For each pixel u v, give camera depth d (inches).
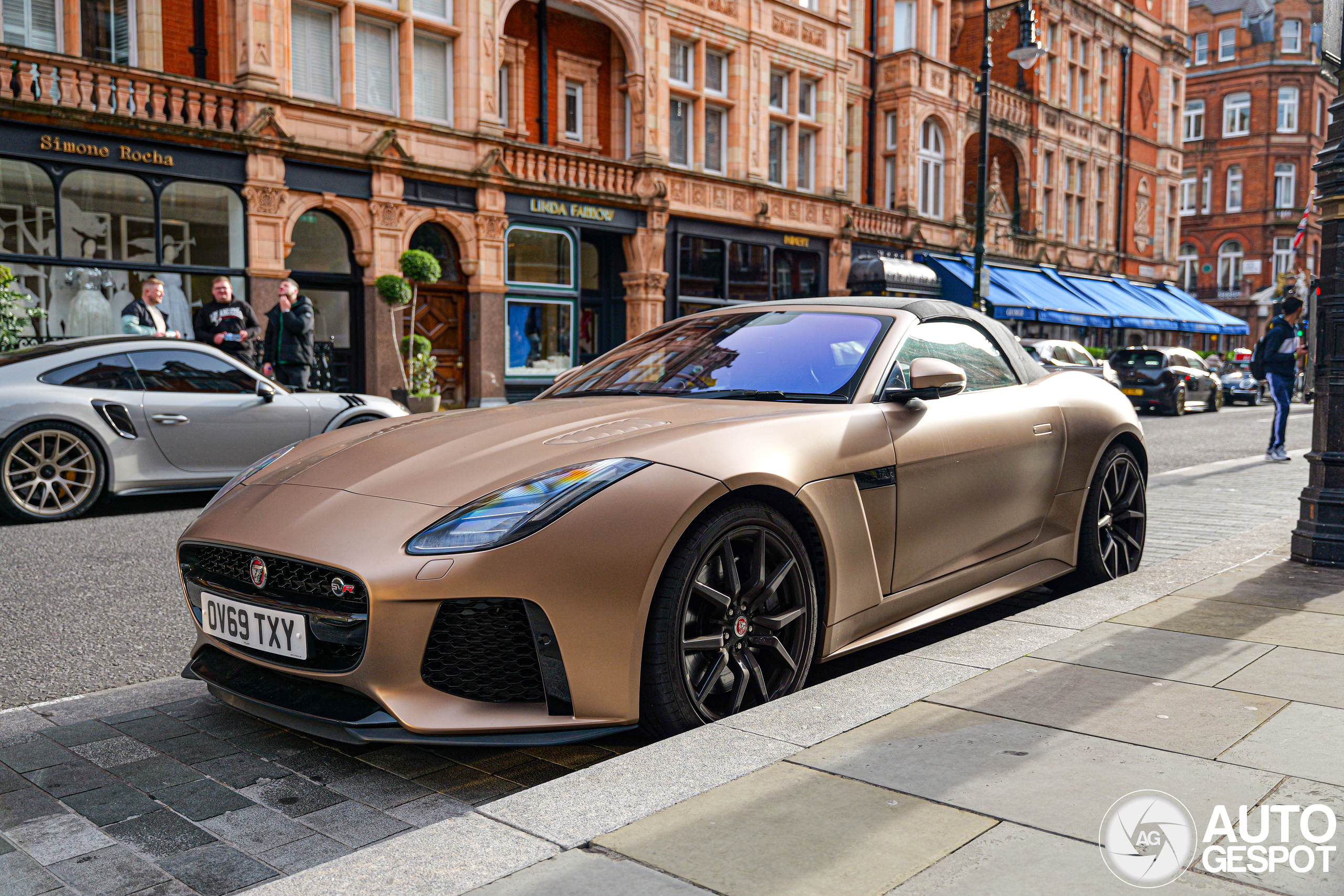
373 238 558.3
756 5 769.6
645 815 76.0
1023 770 82.4
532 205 635.5
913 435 129.7
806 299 157.1
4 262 439.8
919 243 957.2
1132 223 1362.0
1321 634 123.0
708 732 93.3
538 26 679.1
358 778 101.2
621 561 95.8
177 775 101.9
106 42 498.3
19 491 275.1
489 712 95.7
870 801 77.2
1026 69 1126.4
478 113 602.5
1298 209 2025.1
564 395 145.3
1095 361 741.9
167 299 489.1
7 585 197.8
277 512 106.8
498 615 95.2
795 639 113.2
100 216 465.7
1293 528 209.8
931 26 975.0
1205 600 142.2
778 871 66.7
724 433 110.0
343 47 544.7
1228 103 2066.9
